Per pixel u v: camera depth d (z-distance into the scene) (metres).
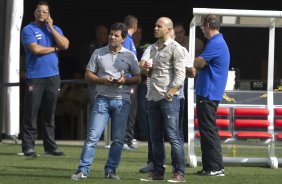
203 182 29.52
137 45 44.88
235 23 35.50
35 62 38.03
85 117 53.94
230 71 36.38
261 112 35.34
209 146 31.72
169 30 28.98
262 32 47.34
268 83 35.91
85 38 59.09
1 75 44.88
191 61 30.45
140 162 36.69
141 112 45.00
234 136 35.12
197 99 31.91
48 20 38.19
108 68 29.38
